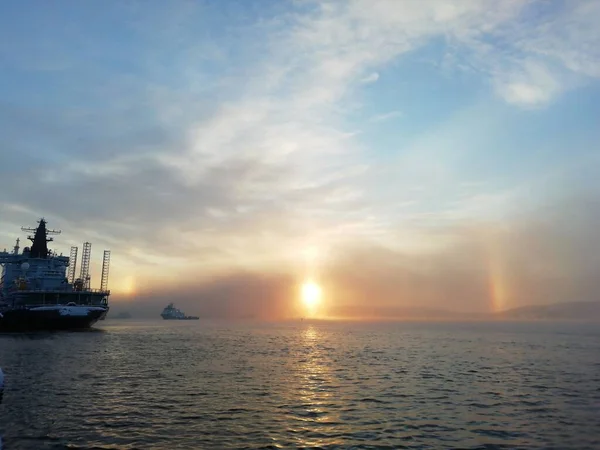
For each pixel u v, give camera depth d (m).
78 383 46.19
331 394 42.47
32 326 127.19
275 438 28.06
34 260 145.38
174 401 38.12
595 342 127.31
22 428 29.27
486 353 90.19
